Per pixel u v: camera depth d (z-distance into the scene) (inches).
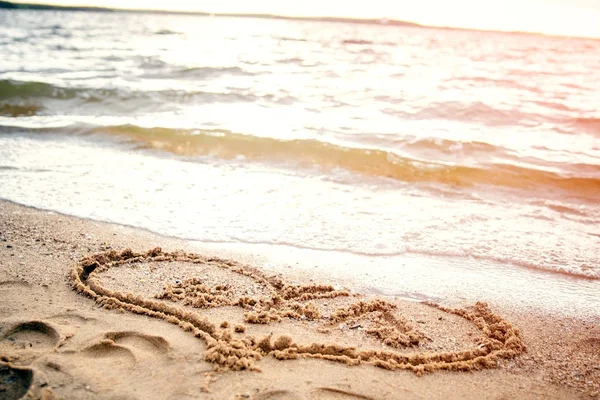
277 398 30.1
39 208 58.4
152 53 224.4
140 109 113.5
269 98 129.3
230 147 84.8
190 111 112.5
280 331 37.4
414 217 60.2
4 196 61.7
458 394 32.1
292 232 54.9
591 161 82.2
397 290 44.5
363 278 46.3
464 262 50.0
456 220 59.8
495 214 62.1
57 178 69.3
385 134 94.8
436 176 74.1
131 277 44.0
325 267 47.9
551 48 398.6
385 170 76.0
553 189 70.9
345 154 80.4
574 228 58.6
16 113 108.5
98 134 92.5
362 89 148.9
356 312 40.8
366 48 319.9
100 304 39.0
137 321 36.8
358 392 31.4
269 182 70.9
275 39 363.3
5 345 33.2
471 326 39.6
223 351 33.3
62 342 33.5
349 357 34.7
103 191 64.7
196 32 408.5
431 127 103.4
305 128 97.5
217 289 42.8
